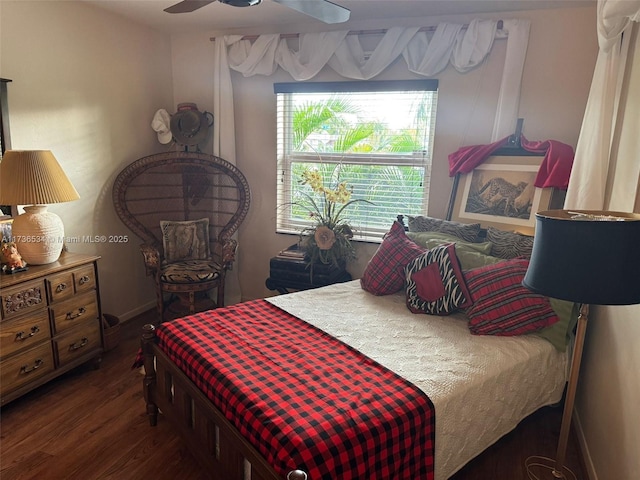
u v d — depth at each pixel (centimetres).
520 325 219
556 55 288
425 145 341
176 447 220
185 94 405
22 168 249
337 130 366
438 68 314
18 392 241
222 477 169
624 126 213
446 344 210
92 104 330
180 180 386
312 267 331
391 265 273
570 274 139
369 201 364
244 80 383
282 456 134
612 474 178
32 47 284
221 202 395
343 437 141
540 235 149
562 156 275
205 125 385
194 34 390
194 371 186
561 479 190
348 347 202
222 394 167
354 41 334
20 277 240
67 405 252
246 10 321
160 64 391
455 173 318
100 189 345
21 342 241
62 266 263
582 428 226
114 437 226
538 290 147
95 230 345
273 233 401
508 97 298
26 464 206
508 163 300
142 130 380
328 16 210
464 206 317
